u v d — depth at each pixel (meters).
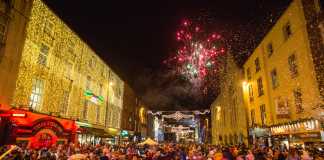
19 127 14.16
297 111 16.33
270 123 20.67
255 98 24.69
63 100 19.55
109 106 31.02
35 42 16.16
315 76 14.19
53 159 11.27
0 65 13.36
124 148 20.70
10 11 14.05
